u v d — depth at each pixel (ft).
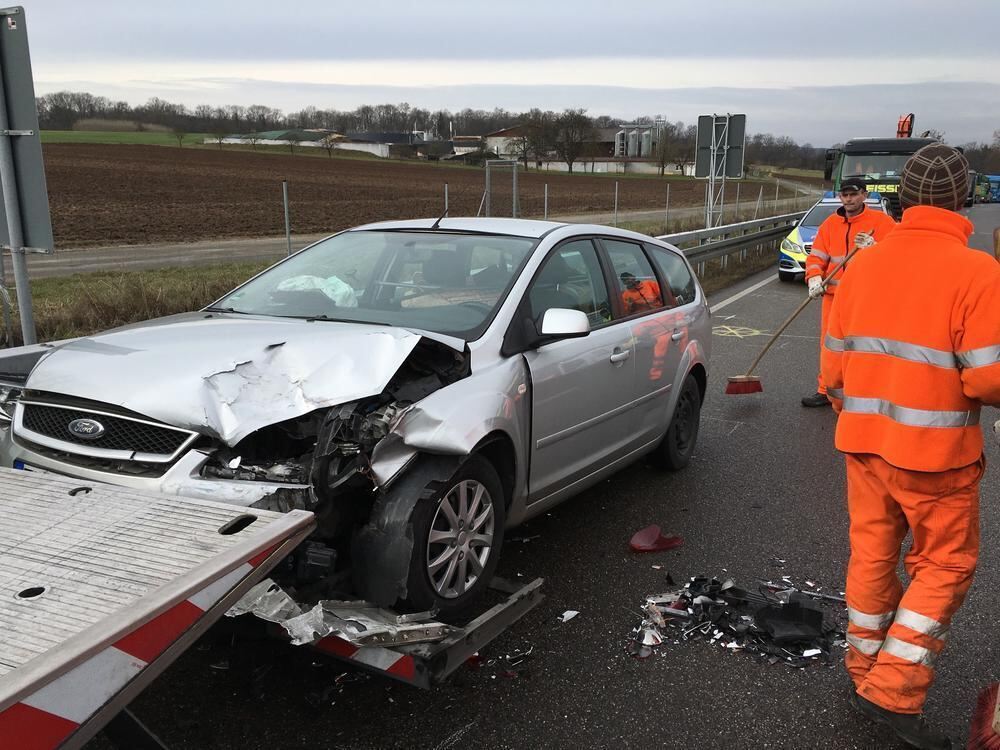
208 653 10.46
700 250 46.60
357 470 9.27
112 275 44.29
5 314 23.75
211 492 8.75
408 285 13.24
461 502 10.66
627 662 10.66
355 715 9.39
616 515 15.55
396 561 9.73
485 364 11.48
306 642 8.14
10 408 10.44
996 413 23.32
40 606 6.04
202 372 9.37
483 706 9.64
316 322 12.14
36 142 17.17
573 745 9.01
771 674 10.48
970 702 9.98
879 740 9.25
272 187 143.74
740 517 15.55
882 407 9.16
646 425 16.07
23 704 5.09
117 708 5.78
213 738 8.90
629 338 14.90
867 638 9.65
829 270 23.36
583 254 14.71
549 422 12.58
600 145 391.86
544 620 11.66
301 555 8.95
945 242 8.92
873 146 67.31
